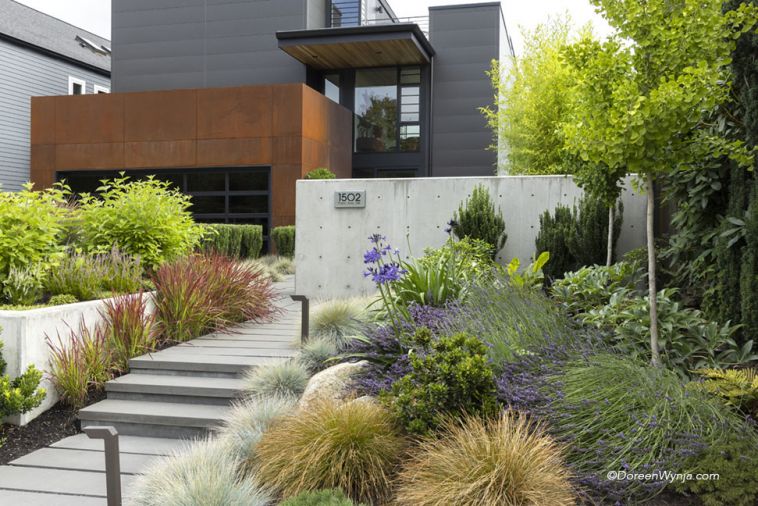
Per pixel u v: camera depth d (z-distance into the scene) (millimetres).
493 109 20391
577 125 4387
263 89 16312
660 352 4344
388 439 3373
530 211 8500
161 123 16891
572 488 2867
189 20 20484
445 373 3439
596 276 5727
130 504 3277
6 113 20125
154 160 16938
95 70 23859
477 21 20547
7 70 20188
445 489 2771
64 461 4156
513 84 17734
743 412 3463
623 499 2904
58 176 17562
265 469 3379
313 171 15688
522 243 8508
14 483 3783
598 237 7594
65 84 22547
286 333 6945
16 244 5906
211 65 20344
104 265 6820
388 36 17578
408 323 4926
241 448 3723
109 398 5223
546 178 8453
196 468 3344
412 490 2914
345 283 9156
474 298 5082
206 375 5449
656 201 7730
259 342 6434
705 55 4086
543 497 2699
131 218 7762
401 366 4207
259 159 16344
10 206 6031
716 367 3916
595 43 4555
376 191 9062
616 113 3992
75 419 4902
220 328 6980
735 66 4695
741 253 4609
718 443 2975
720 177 5059
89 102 17312
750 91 4449
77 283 6359
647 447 2977
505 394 3498
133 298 6000
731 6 4727
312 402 4012
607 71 4242
